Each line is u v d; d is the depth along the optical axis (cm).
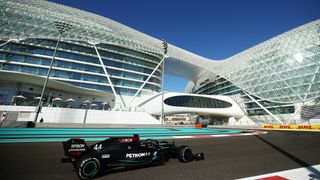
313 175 547
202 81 7869
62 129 2098
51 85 3484
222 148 1094
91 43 4184
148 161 657
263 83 4991
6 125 1994
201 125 3391
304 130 3105
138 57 4881
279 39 5388
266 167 646
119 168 640
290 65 4534
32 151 915
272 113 4675
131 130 2366
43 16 4216
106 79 4184
